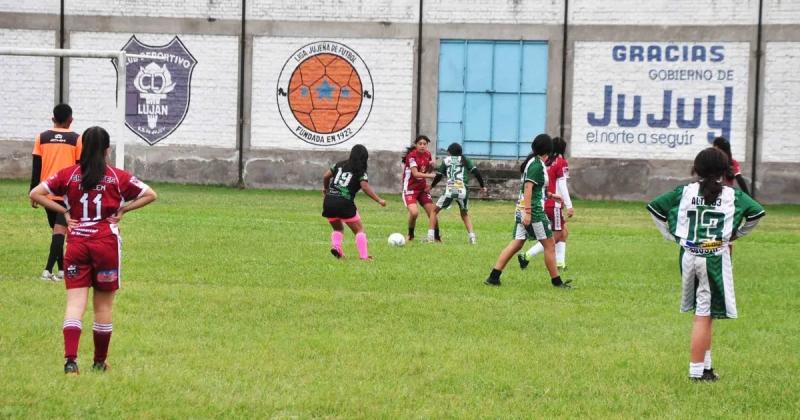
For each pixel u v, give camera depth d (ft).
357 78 302.45
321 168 304.30
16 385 67.72
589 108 295.89
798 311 107.24
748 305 110.63
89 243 70.54
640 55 293.43
